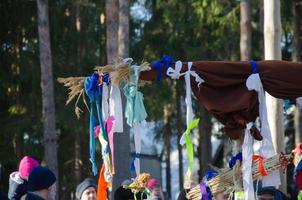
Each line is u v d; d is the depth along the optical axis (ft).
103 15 86.84
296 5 80.07
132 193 27.84
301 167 23.76
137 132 23.61
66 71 82.69
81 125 77.05
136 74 22.79
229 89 22.77
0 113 82.53
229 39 84.23
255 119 22.79
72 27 83.76
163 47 89.15
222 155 98.07
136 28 92.27
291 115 88.99
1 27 81.35
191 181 27.35
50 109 68.28
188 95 22.36
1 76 80.38
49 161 67.56
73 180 85.05
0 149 80.59
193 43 87.97
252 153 22.66
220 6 80.69
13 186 27.04
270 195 25.40
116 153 59.77
